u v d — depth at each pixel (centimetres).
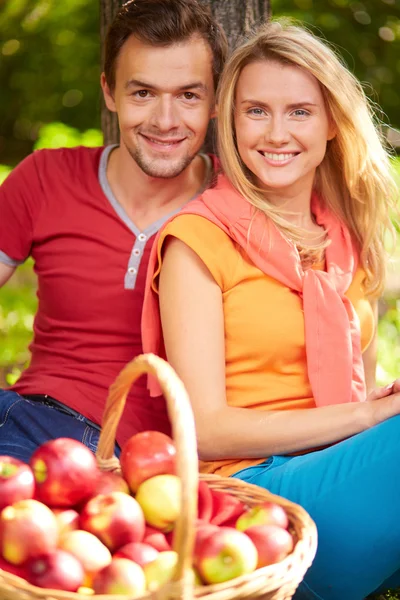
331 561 372
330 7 1144
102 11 588
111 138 614
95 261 455
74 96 1359
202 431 397
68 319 460
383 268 456
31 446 427
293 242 423
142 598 274
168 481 333
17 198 474
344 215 455
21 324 895
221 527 318
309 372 408
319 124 423
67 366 455
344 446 373
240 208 420
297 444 392
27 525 300
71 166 475
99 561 301
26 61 1362
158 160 448
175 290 409
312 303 412
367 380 477
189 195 469
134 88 443
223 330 411
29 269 1038
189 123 446
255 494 348
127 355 452
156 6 439
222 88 428
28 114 1396
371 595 432
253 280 414
